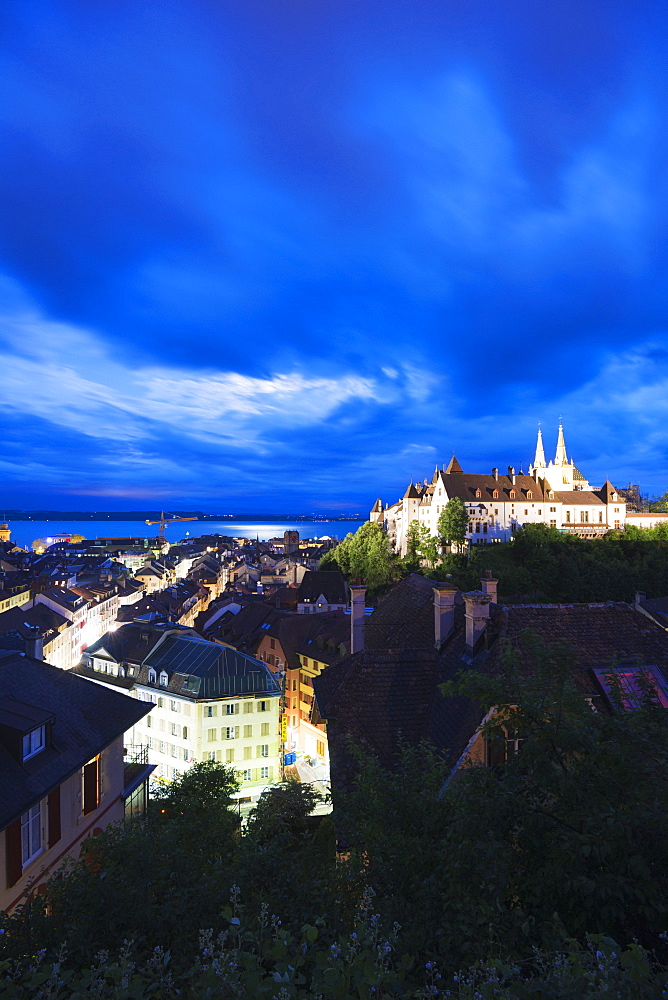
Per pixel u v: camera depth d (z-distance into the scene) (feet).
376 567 437.17
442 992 22.57
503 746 38.58
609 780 31.73
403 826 38.52
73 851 79.20
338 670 85.51
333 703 70.38
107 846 51.37
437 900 31.73
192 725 211.82
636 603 166.09
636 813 28.89
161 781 141.49
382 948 24.89
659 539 479.41
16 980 30.07
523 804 31.81
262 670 222.28
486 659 66.85
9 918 39.83
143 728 231.09
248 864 43.98
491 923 27.99
